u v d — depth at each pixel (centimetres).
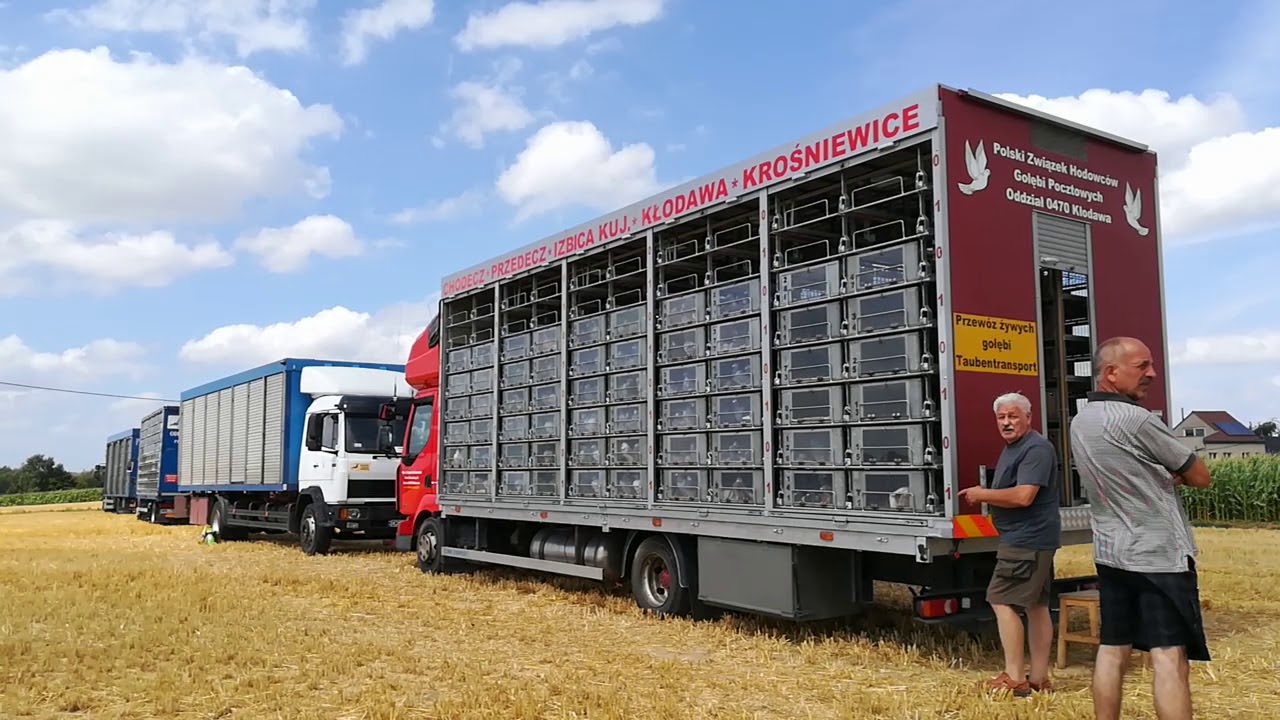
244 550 1747
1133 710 537
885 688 611
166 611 903
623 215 971
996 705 541
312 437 1667
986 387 655
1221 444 7575
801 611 747
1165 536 394
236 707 576
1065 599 665
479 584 1163
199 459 2239
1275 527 2200
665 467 893
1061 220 724
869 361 696
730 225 900
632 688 623
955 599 675
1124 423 402
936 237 649
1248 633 758
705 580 846
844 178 736
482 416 1206
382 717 545
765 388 781
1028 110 703
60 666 671
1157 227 796
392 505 1648
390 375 1784
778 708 568
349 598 1033
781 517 759
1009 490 572
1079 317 750
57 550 1691
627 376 958
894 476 675
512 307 1165
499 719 540
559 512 1041
